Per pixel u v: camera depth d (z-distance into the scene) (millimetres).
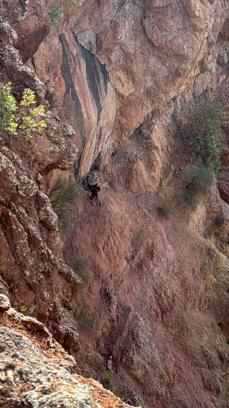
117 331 13055
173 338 15430
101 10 14203
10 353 3785
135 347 13078
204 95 23438
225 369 16062
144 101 17016
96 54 14562
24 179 7918
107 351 12508
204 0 17234
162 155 19016
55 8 11625
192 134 20953
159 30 16453
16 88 9203
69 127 9922
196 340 15812
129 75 15875
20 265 7516
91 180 15180
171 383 13891
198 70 21203
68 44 12984
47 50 11875
